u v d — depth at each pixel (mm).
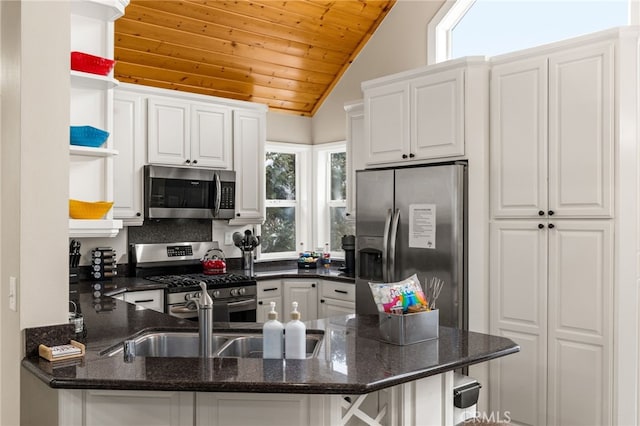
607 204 2984
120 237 4516
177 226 4832
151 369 1807
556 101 3195
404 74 3852
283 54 4879
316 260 5258
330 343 2195
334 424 1774
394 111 3951
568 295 3146
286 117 5547
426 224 3604
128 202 4211
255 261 5348
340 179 5559
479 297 3477
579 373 3100
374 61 5020
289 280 4812
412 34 4672
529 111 3311
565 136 3154
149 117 4293
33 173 2072
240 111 4863
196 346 2484
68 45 2158
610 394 2977
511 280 3402
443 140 3623
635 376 2953
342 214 5535
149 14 4004
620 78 2941
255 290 4520
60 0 2139
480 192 3473
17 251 2074
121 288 3816
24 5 2053
